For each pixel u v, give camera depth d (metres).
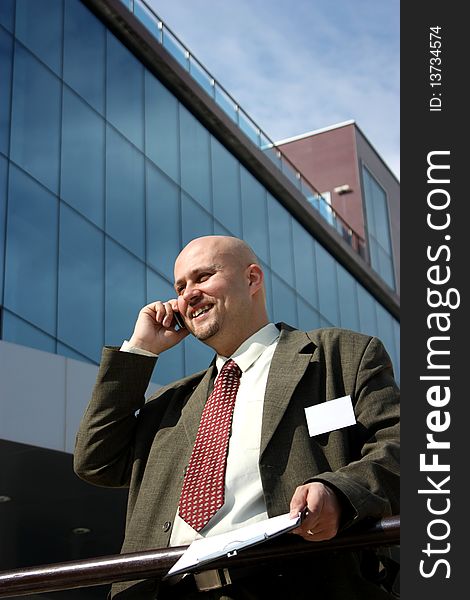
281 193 20.22
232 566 2.30
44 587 2.42
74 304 13.10
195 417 2.79
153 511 2.65
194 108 17.77
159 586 2.49
